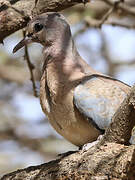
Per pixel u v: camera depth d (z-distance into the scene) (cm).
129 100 880
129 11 1573
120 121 914
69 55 1195
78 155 991
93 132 1124
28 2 1075
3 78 1912
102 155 937
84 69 1189
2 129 1916
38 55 1845
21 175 1038
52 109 1142
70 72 1156
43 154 1869
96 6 1794
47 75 1163
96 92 1119
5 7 1063
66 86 1128
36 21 1234
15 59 1933
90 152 968
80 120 1116
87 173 934
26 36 1246
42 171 1012
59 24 1222
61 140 1897
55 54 1196
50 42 1216
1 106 1950
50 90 1141
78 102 1106
